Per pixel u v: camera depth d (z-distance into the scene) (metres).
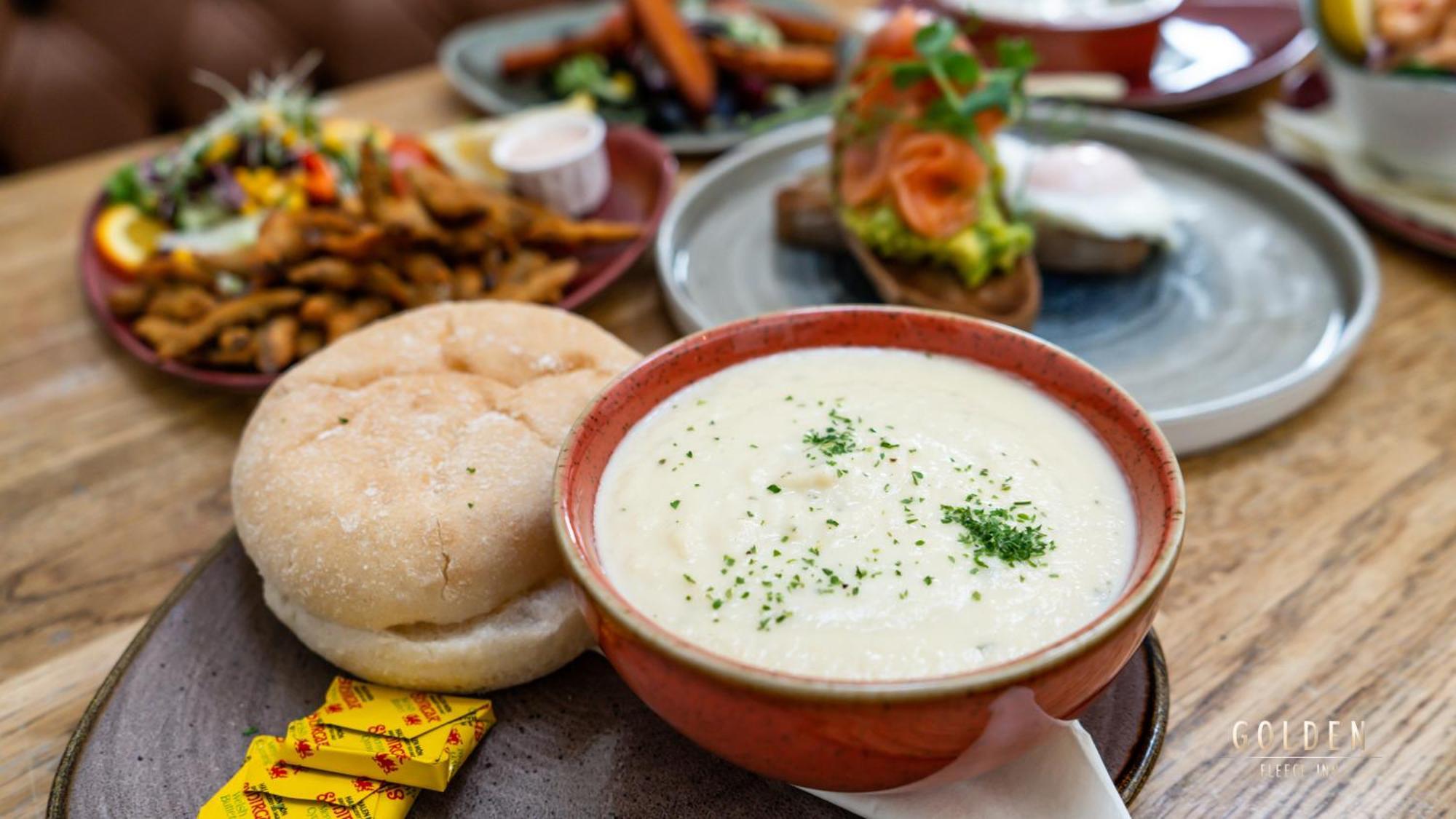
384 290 0.62
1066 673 0.39
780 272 0.67
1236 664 0.50
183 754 0.48
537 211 0.68
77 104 0.95
